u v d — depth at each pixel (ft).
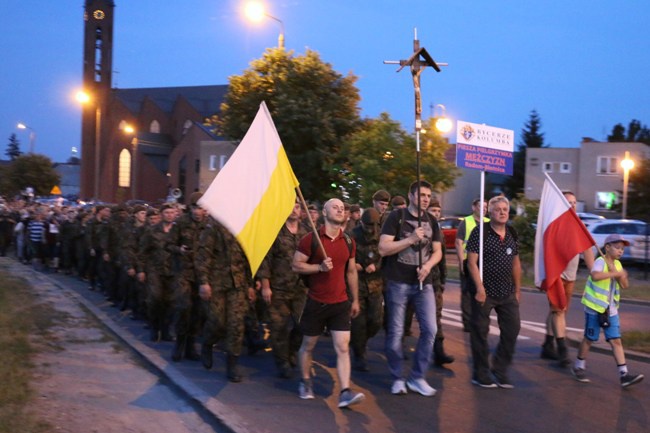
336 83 82.23
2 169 265.34
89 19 293.64
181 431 20.15
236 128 82.58
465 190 173.68
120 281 43.55
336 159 78.54
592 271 25.57
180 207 36.09
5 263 74.90
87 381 24.97
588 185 166.40
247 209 22.29
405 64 23.85
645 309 50.93
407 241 22.52
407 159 68.80
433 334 23.56
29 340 31.04
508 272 24.48
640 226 84.23
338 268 22.13
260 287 27.27
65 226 63.36
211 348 27.09
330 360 29.84
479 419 21.31
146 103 297.33
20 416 19.85
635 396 24.22
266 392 24.06
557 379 26.58
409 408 22.36
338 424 20.56
